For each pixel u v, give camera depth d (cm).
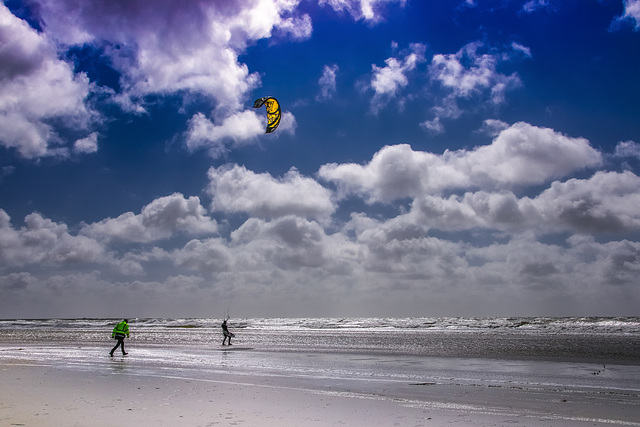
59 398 1173
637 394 1315
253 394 1264
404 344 3644
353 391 1342
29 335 5569
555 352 2800
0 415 955
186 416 962
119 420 916
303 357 2470
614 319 12925
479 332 6506
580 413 1041
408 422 937
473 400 1204
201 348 3141
